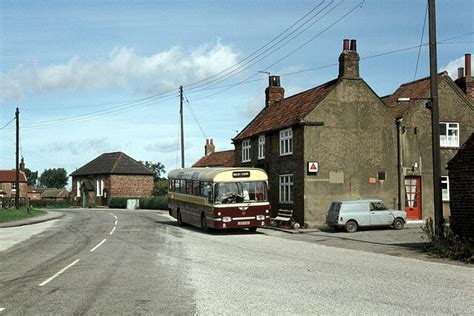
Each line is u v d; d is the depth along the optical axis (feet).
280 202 111.65
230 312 28.99
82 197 279.08
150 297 33.65
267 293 34.81
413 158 106.93
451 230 60.85
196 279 41.01
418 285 37.86
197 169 102.99
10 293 35.65
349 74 105.29
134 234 88.99
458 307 30.17
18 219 135.03
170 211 120.26
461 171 62.08
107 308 30.37
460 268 47.67
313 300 32.32
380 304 31.07
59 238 82.64
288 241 76.74
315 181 101.40
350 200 93.09
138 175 265.75
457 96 110.11
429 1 62.44
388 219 92.17
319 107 102.94
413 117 107.45
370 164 104.78
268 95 142.72
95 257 56.70
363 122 105.09
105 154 282.77
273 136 116.16
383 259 54.80
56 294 35.06
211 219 88.63
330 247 67.92
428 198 107.24
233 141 140.36
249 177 89.40
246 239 79.92
